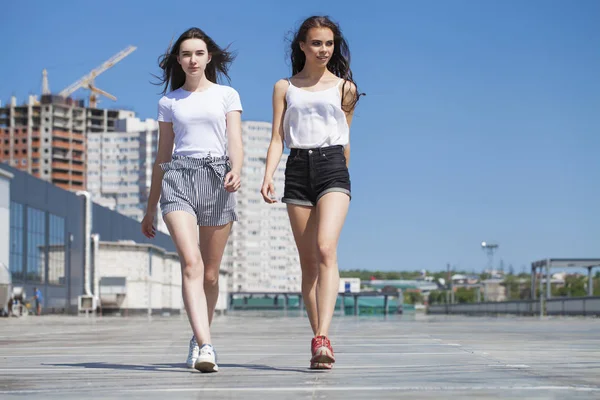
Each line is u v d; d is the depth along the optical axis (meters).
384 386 3.73
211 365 4.62
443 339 9.61
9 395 3.53
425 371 4.62
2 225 36.91
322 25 5.28
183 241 4.88
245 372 4.66
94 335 12.31
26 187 42.59
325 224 4.96
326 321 4.88
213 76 5.42
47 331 14.56
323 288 4.90
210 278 5.25
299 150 5.18
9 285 34.41
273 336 11.40
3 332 13.95
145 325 20.58
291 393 3.48
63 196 49.16
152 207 5.30
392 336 10.83
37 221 44.31
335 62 5.45
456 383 3.88
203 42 5.21
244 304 127.75
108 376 4.48
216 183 5.07
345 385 3.80
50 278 46.44
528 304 56.28
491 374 4.40
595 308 39.78
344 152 5.35
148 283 57.44
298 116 5.20
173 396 3.42
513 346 7.74
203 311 4.77
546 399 3.21
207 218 5.09
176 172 5.06
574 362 5.36
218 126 5.14
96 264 54.03
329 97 5.20
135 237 71.19
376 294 119.62
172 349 7.71
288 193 5.21
